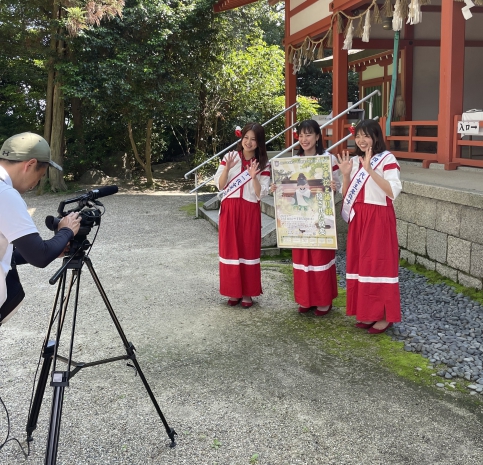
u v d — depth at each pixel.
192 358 3.59
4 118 15.25
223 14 13.70
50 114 13.16
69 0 10.87
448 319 4.18
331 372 3.35
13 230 1.93
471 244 4.74
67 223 2.15
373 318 3.89
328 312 4.46
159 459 2.49
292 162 4.12
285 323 4.23
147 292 5.09
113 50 12.13
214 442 2.61
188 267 5.97
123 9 11.66
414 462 2.42
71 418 2.85
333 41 8.80
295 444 2.58
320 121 10.34
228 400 3.01
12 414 2.90
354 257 3.94
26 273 5.86
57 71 11.94
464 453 2.48
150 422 2.80
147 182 14.47
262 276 5.58
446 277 5.11
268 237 6.53
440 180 5.44
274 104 15.90
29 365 3.52
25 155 2.02
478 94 10.58
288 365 3.46
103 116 14.16
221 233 4.53
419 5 6.02
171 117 13.80
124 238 7.70
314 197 4.10
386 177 3.70
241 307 4.63
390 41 10.34
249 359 3.56
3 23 12.22
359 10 8.54
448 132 6.32
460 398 3.00
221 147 16.50
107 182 14.82
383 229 3.77
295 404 2.96
